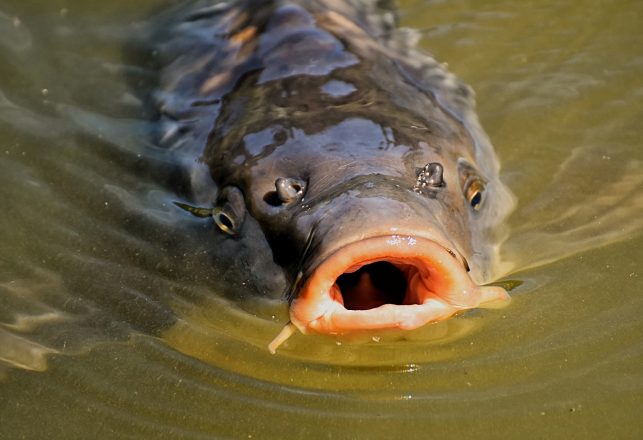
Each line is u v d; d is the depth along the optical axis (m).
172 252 6.01
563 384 5.00
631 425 4.79
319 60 6.32
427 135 5.56
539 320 5.37
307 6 7.04
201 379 5.17
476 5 8.39
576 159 6.73
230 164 5.70
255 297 5.49
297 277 4.84
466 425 4.84
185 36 7.66
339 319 4.61
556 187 6.49
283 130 5.59
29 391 5.17
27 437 4.94
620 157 6.73
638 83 7.47
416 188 5.03
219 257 5.71
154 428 4.92
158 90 7.35
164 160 6.62
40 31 8.31
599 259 5.81
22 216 6.48
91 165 6.89
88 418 5.00
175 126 6.68
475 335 5.29
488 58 7.77
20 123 7.33
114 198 6.56
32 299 5.80
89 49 8.12
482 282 5.47
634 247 5.89
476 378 5.06
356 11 7.47
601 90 7.41
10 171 6.87
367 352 5.24
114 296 5.79
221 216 5.65
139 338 5.46
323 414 4.94
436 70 7.17
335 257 4.44
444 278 4.56
